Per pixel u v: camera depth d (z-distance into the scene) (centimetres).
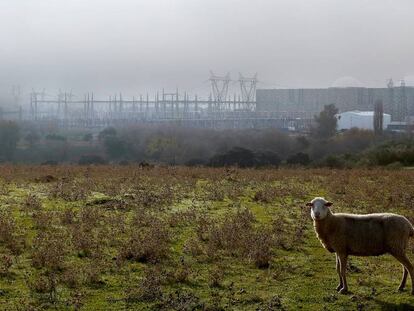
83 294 1204
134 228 1811
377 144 7475
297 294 1234
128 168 3872
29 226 1814
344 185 3020
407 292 1248
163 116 16325
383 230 1227
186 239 1700
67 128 14450
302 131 11275
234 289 1262
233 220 1900
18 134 9812
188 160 7456
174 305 1151
